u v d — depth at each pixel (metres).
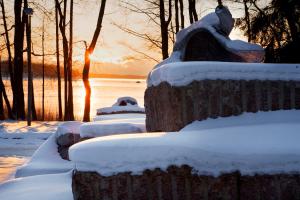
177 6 22.98
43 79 32.72
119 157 3.64
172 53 5.68
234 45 5.31
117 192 3.62
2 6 28.22
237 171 3.57
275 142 3.63
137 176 3.61
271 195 3.54
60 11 26.95
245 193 3.56
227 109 4.23
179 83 4.23
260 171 3.55
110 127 6.22
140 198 3.61
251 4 13.60
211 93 4.22
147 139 3.73
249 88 4.26
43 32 31.95
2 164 10.34
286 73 4.30
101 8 23.39
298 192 3.52
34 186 5.02
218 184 3.57
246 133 3.76
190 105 4.22
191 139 3.71
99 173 3.63
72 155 3.74
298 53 6.01
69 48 26.70
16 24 26.95
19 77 27.44
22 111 27.59
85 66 24.20
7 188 5.06
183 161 3.60
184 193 3.59
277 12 6.82
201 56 5.43
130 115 11.40
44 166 7.32
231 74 4.25
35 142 15.73
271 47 6.59
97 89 131.62
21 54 27.33
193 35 5.47
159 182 3.60
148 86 5.45
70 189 4.77
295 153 3.53
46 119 32.34
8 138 16.97
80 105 60.84
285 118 4.19
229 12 5.54
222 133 3.79
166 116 4.50
